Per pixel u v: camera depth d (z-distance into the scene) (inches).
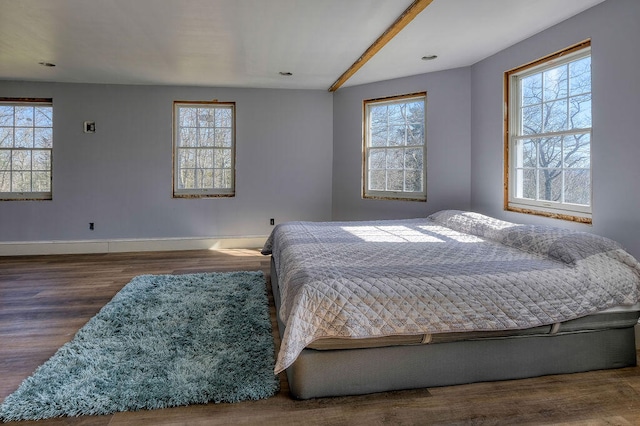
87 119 201.3
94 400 66.7
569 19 116.3
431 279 74.6
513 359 77.4
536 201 133.7
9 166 199.6
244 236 216.2
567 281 77.2
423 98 184.1
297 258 89.8
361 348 71.4
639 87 94.1
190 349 86.5
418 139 187.5
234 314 108.8
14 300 124.7
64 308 117.2
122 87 203.2
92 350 85.7
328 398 70.4
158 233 209.5
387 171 198.1
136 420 62.9
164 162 208.2
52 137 199.5
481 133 160.6
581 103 116.3
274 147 215.9
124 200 206.2
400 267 81.7
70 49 148.0
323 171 219.9
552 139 128.1
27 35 133.4
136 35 133.2
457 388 74.3
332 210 221.3
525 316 73.5
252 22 122.1
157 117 206.5
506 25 122.7
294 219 219.3
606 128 103.3
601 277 79.0
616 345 81.9
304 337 66.7
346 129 210.8
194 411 65.6
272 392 70.9
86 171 202.5
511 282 75.5
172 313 109.1
